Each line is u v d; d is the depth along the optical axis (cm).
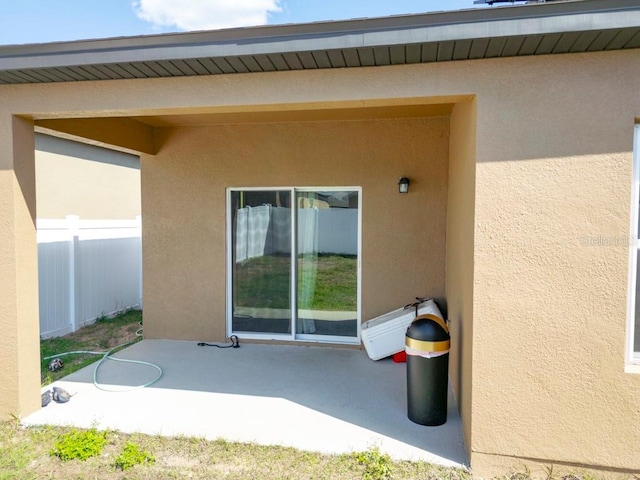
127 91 411
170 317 746
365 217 679
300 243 713
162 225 742
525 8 293
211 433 415
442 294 662
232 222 729
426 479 344
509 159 340
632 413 332
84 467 362
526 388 344
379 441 400
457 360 475
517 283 342
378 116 646
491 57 340
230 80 392
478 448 352
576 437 339
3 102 430
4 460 370
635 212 338
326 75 375
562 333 338
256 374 579
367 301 684
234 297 735
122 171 1333
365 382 550
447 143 650
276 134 699
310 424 434
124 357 652
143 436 409
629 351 346
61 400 482
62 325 845
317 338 710
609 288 330
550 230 336
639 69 321
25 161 447
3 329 438
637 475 334
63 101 421
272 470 357
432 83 354
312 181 692
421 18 312
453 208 543
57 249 839
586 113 329
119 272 1034
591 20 286
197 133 722
